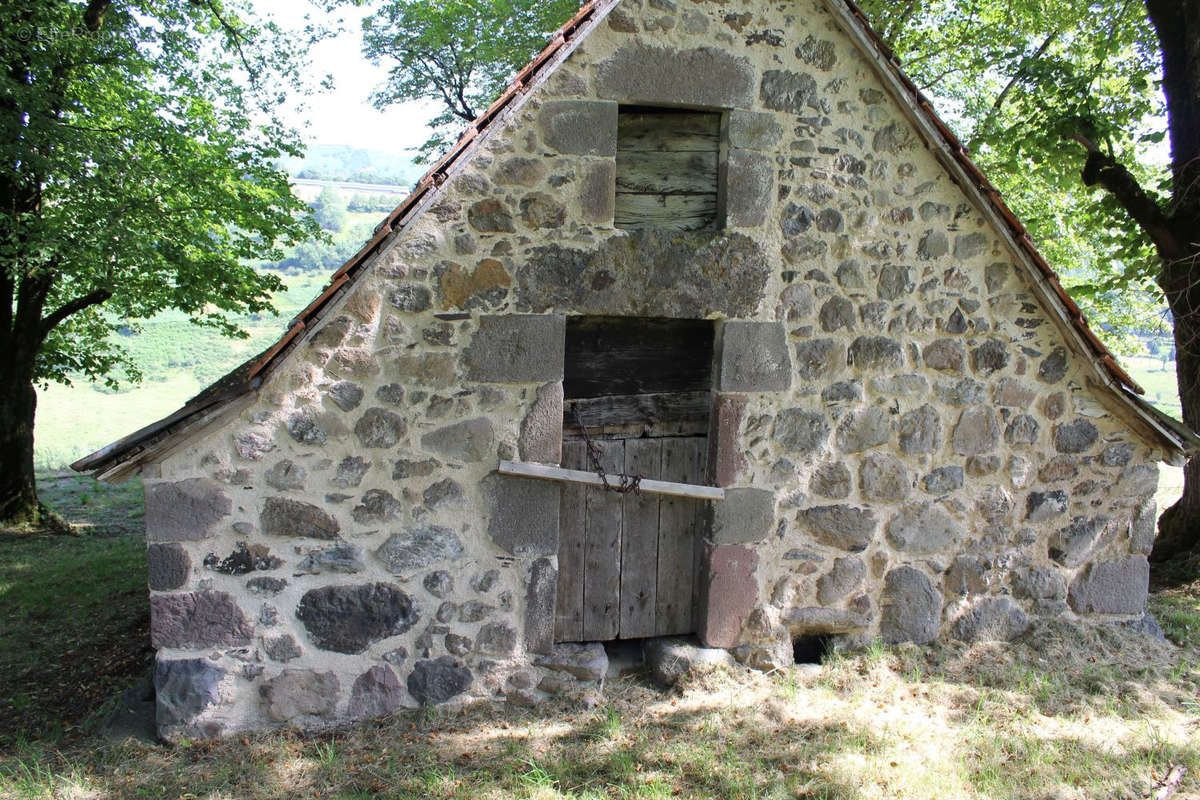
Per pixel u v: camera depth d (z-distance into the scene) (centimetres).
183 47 1023
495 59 1442
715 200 471
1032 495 523
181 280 1008
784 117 461
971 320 498
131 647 572
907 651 511
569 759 408
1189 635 566
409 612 443
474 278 431
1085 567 540
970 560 521
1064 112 784
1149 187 1002
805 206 470
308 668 434
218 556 417
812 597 504
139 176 865
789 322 476
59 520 1057
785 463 486
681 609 506
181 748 416
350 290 411
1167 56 715
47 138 800
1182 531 754
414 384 430
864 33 446
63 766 403
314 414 420
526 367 441
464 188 425
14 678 527
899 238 483
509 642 457
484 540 448
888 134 473
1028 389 511
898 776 395
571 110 431
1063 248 1209
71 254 845
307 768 400
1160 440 522
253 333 3139
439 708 448
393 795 378
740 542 485
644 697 471
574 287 443
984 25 1076
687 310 459
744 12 448
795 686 483
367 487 430
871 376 491
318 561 429
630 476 464
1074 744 427
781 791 382
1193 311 674
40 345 1051
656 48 438
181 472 408
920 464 505
